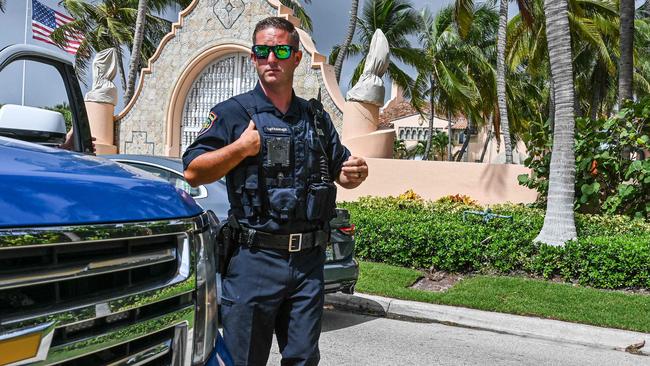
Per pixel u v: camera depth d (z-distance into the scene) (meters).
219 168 2.53
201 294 2.09
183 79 16.12
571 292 6.81
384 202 11.93
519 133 29.72
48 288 1.56
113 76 16.81
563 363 5.06
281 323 2.79
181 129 16.58
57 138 3.01
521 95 30.41
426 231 8.20
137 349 1.84
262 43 2.73
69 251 1.60
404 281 7.52
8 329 1.45
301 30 14.66
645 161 9.43
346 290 6.06
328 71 14.10
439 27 26.31
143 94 16.69
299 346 2.68
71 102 3.62
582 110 35.06
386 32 24.02
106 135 16.62
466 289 7.04
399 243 8.31
